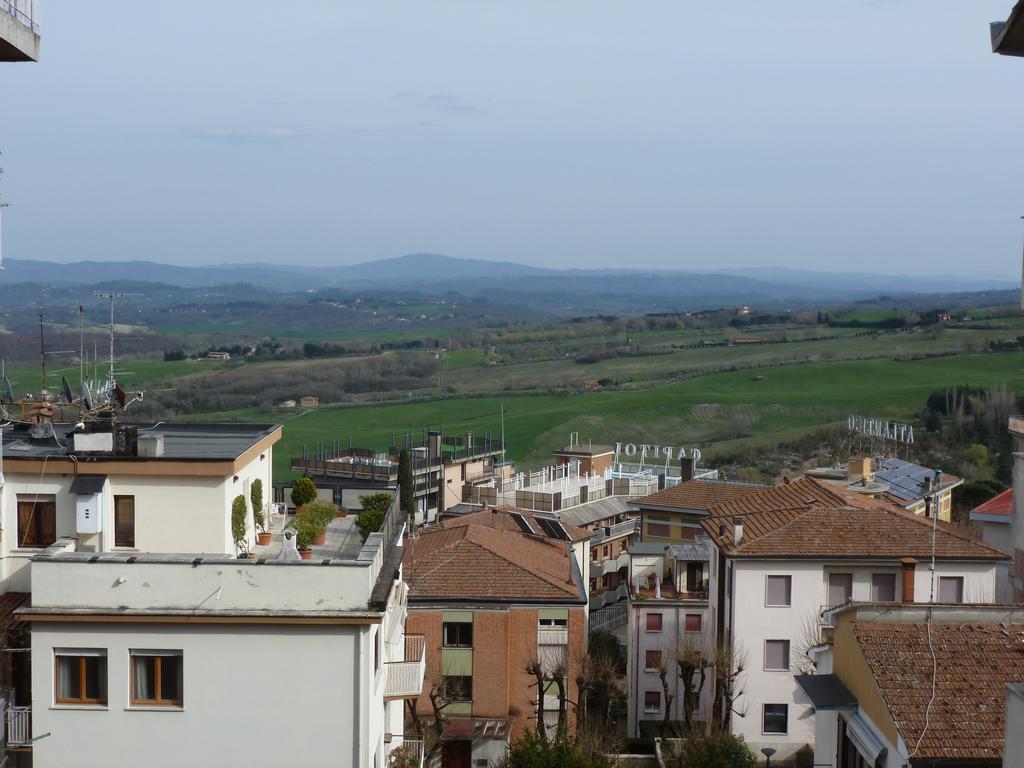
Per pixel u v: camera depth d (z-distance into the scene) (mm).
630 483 101500
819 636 43531
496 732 44312
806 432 160375
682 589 58344
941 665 22328
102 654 23766
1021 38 15070
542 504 90625
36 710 23594
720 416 186000
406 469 88812
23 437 29438
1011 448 126500
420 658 32344
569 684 46750
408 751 33750
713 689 50375
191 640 23766
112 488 26594
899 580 47000
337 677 23812
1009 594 56344
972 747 20016
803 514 49406
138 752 23703
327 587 23781
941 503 83562
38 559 23562
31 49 16656
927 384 188750
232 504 27531
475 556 48594
